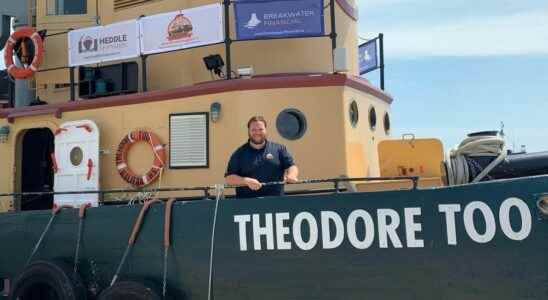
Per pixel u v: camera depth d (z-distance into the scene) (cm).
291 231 536
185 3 851
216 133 716
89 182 782
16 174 868
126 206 622
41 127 845
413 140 673
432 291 489
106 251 627
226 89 708
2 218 702
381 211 506
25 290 654
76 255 646
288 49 804
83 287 633
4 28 1120
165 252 589
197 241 575
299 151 698
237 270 556
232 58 810
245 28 719
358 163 728
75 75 928
